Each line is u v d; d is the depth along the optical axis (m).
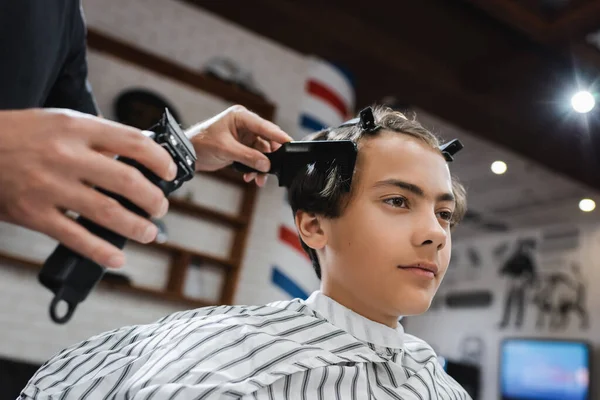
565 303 6.33
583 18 3.61
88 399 0.79
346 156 0.94
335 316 0.96
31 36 0.86
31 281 2.90
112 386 0.80
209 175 3.45
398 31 3.96
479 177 5.84
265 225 3.61
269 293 3.33
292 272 3.34
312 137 1.11
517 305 6.80
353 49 3.83
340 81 3.92
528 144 4.83
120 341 0.93
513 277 6.93
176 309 3.26
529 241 6.84
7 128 0.47
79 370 0.85
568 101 4.35
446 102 4.39
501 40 4.14
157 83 3.34
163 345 0.82
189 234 3.36
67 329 2.96
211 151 1.01
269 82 3.76
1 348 2.79
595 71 4.18
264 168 0.99
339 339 0.89
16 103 0.86
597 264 6.17
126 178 0.50
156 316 3.21
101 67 3.19
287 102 3.80
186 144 0.64
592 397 5.82
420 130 1.02
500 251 7.13
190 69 3.42
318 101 3.83
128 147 0.51
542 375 6.04
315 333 0.89
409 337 1.10
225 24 3.67
